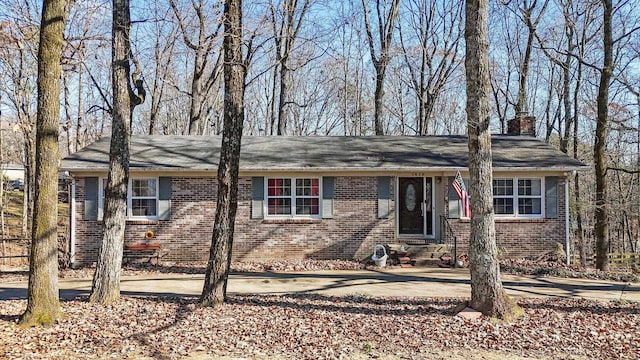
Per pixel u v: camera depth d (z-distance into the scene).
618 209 27.70
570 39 27.92
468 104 10.44
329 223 19.03
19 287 14.34
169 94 39.50
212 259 11.05
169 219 18.61
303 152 20.22
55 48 9.41
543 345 8.50
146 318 9.84
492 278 10.12
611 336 9.05
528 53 29.94
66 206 36.75
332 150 20.62
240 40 11.04
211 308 10.77
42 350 7.92
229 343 8.48
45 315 9.31
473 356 7.97
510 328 9.36
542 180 19.11
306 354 7.99
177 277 15.76
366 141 22.22
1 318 9.73
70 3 17.31
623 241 29.33
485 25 10.40
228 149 11.05
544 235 19.03
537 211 19.16
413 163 19.00
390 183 19.09
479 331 9.16
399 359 7.83
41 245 9.38
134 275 16.12
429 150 20.78
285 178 19.09
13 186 45.16
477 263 10.24
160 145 20.89
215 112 40.56
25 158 30.61
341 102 43.62
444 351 8.19
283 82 31.48
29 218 30.42
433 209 20.00
